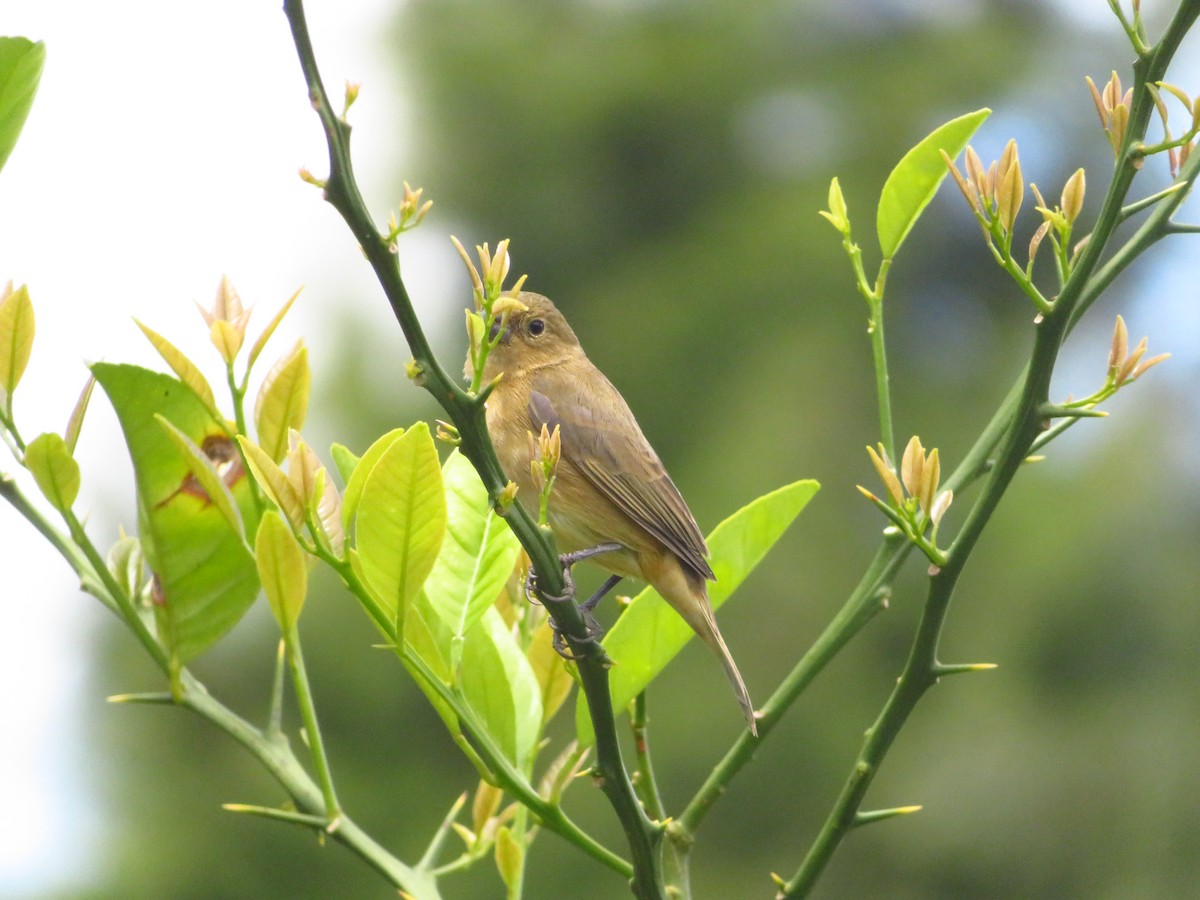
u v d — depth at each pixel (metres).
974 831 14.65
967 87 19.50
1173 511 15.31
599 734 3.69
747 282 19.05
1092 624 15.15
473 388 3.54
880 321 4.33
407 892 3.97
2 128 4.25
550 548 3.68
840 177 19.70
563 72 19.47
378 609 3.81
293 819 4.04
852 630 4.15
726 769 4.12
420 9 19.92
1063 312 3.72
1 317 3.91
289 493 3.65
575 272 19.83
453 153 19.72
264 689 15.66
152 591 4.25
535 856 15.97
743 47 20.16
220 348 4.02
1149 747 14.46
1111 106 3.82
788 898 3.93
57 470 3.98
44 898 13.45
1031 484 16.02
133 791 14.66
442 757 16.22
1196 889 14.01
